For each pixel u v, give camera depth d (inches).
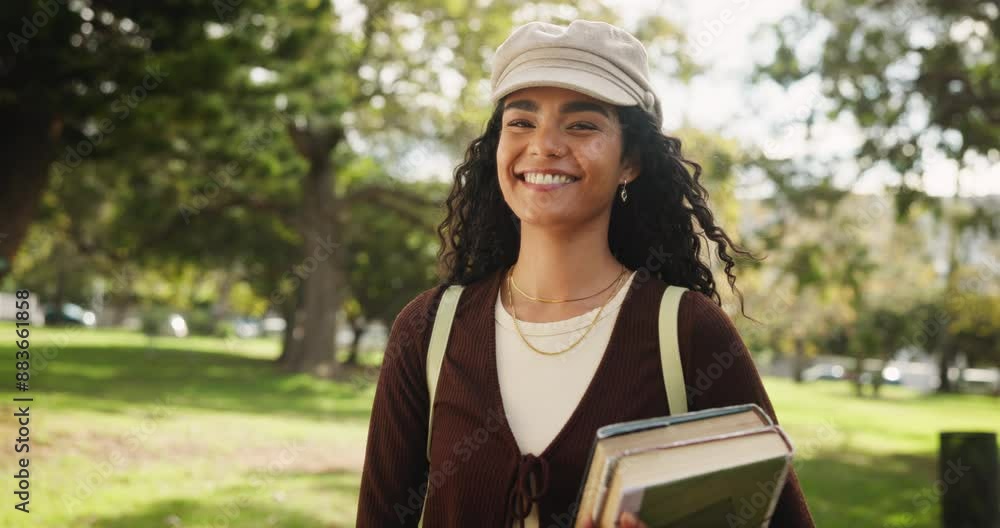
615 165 64.9
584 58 63.2
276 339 2593.5
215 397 689.6
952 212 540.7
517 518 60.6
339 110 622.5
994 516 290.2
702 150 479.2
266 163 834.8
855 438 646.5
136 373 881.5
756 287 526.0
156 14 399.5
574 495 60.1
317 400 745.0
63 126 449.7
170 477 325.4
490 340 65.7
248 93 466.0
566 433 60.7
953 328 1193.4
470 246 77.7
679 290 64.5
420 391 68.3
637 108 65.9
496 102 71.1
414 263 1253.7
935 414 971.9
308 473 359.9
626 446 51.9
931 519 323.3
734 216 483.8
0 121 435.2
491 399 63.5
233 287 1974.7
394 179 1061.8
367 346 1648.6
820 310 1151.0
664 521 51.2
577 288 65.9
